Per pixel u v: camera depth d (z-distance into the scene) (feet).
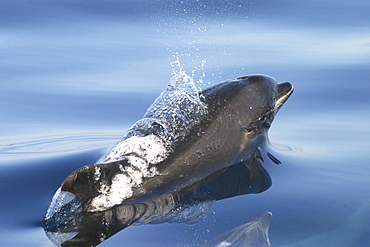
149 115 43.27
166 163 39.81
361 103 62.13
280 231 34.88
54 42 87.04
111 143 53.52
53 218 36.01
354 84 67.77
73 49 84.12
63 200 36.73
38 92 68.74
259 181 41.91
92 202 36.40
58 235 33.94
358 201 38.99
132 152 39.42
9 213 37.24
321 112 60.08
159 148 40.22
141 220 35.73
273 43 84.28
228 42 85.46
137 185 37.99
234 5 104.94
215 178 41.14
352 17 97.40
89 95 67.67
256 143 46.50
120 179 37.55
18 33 90.48
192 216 36.55
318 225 35.65
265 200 39.04
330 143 51.29
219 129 43.16
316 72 71.92
